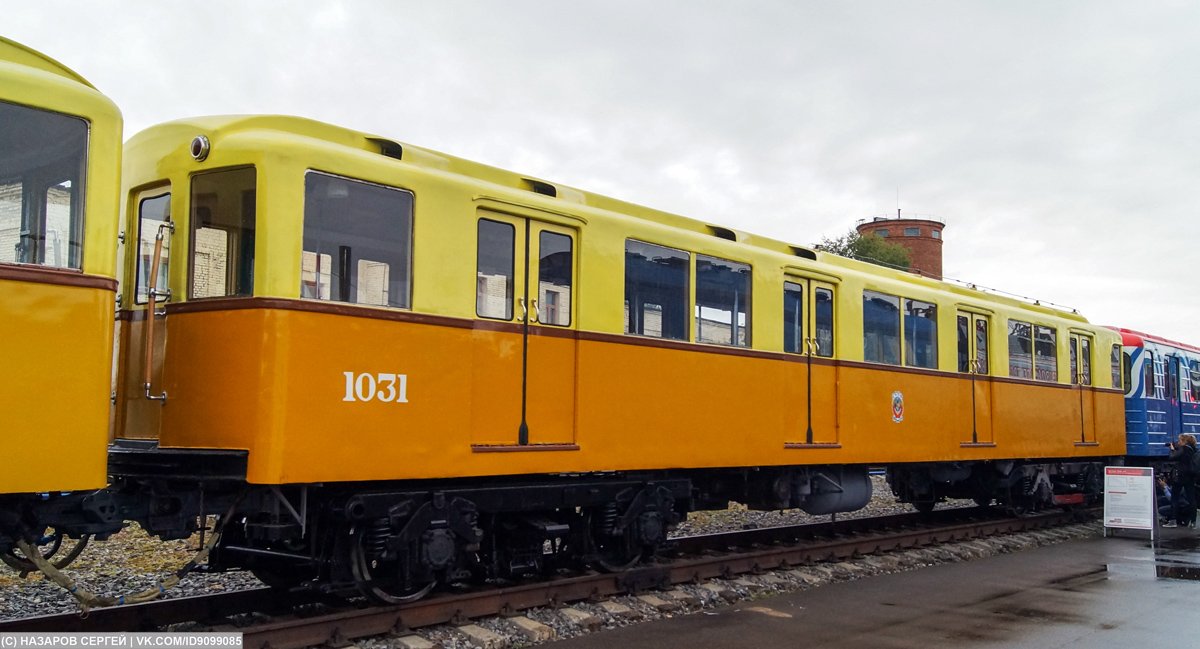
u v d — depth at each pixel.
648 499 8.09
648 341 7.98
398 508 6.17
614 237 7.77
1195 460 14.36
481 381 6.68
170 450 5.77
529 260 7.13
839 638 6.51
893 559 9.84
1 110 4.79
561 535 7.72
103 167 5.12
